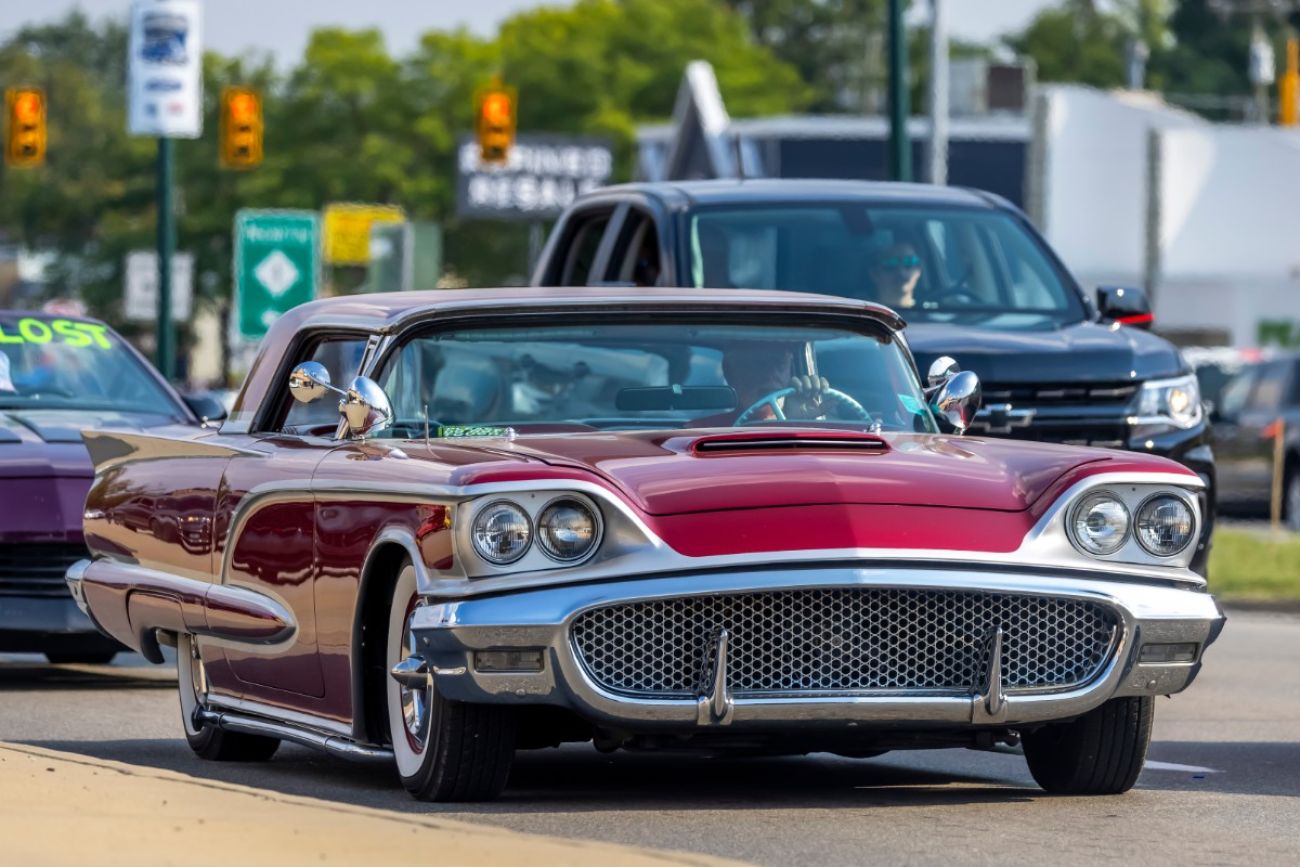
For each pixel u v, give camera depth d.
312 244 56.16
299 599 16.31
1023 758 19.16
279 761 18.80
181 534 18.34
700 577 14.20
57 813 13.41
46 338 27.19
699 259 25.44
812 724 14.42
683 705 14.23
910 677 14.54
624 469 14.80
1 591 24.14
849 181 27.48
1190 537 15.30
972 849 13.91
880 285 25.61
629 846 12.91
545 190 146.88
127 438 19.84
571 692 14.20
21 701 23.44
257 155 75.06
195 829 12.91
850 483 14.70
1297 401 60.62
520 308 16.97
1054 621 14.83
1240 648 30.44
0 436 24.86
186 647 18.95
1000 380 23.86
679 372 16.98
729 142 91.38
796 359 17.23
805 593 14.38
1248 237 122.56
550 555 14.30
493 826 13.69
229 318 166.88
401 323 16.81
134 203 172.25
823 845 13.97
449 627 14.20
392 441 15.96
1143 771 18.17
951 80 137.00
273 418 18.28
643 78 163.25
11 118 77.62
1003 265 26.31
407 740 15.33
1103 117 121.62
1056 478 15.14
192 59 64.00
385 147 155.88
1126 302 26.28
